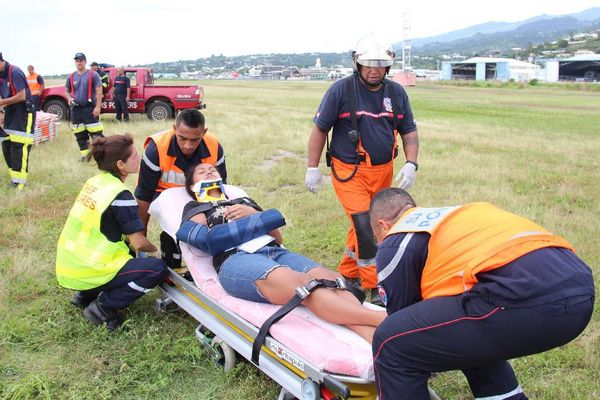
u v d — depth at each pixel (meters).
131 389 3.82
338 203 8.27
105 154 4.41
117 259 4.44
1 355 4.16
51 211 7.78
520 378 3.94
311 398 3.11
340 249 6.40
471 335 2.65
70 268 4.45
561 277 2.55
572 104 34.50
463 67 115.12
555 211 8.03
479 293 2.61
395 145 5.10
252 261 3.90
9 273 5.50
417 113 26.00
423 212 3.06
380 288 3.02
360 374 3.11
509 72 112.31
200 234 4.14
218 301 3.98
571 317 2.53
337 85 5.02
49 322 4.53
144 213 5.11
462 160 11.90
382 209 3.27
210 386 3.85
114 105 19.16
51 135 14.15
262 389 3.76
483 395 3.15
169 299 4.74
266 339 3.45
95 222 4.39
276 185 9.41
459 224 2.86
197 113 4.63
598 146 14.70
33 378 3.78
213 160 5.03
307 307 3.69
